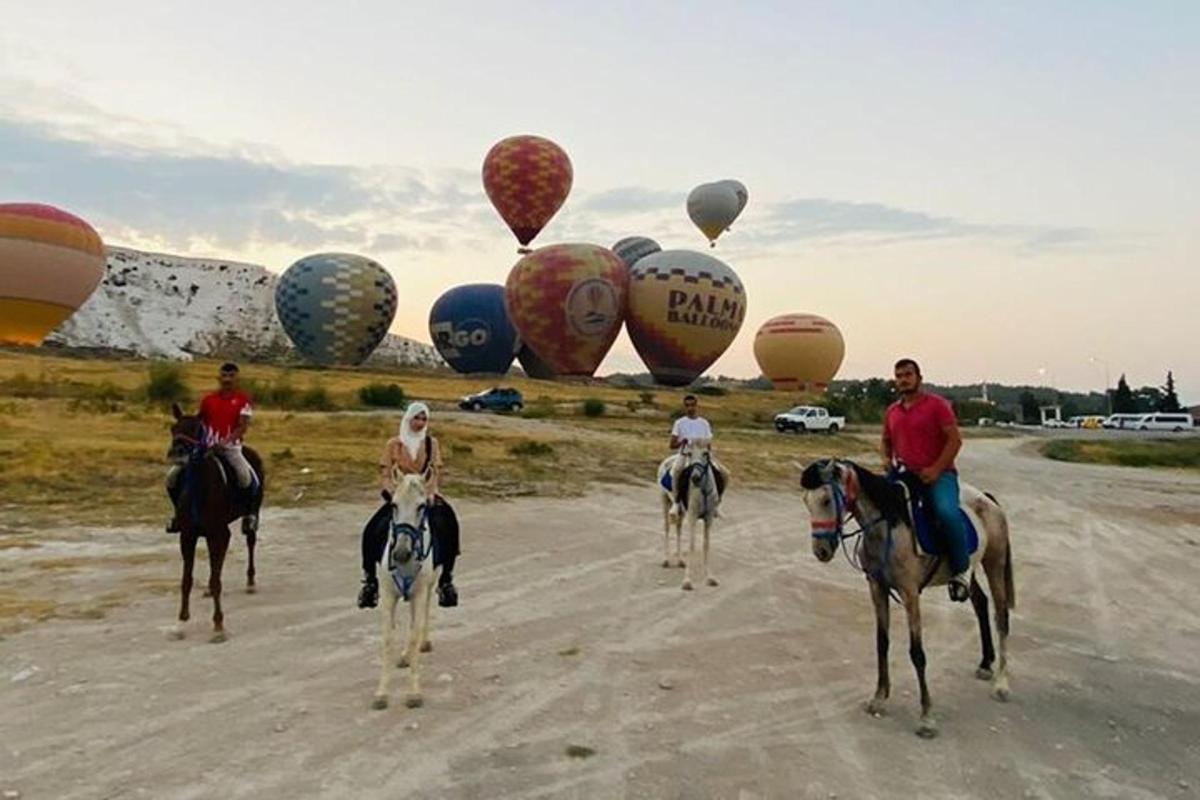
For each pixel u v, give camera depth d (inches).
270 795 203.3
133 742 232.5
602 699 275.0
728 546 585.0
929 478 259.9
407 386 2755.9
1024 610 425.7
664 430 1791.3
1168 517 876.6
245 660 305.4
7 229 3073.3
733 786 213.6
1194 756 241.3
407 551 251.4
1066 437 2856.8
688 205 3442.4
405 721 250.5
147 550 501.0
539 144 3048.7
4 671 288.5
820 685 294.2
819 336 3612.2
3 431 1048.8
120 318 7253.9
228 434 355.3
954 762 230.8
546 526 639.8
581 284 2967.5
